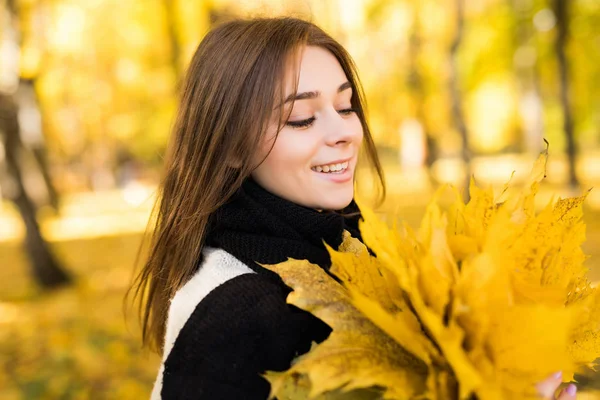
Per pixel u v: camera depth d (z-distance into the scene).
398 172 27.75
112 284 9.28
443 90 17.75
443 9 15.59
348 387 0.86
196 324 1.09
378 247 0.92
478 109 28.66
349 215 1.43
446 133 21.09
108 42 14.25
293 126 1.24
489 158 34.66
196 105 1.33
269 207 1.25
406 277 0.89
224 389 1.04
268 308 1.08
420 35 16.58
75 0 12.20
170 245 1.37
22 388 4.83
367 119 1.68
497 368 0.86
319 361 0.89
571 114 14.45
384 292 1.00
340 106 1.30
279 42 1.24
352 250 1.27
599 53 18.03
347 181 1.28
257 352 1.05
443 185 0.97
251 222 1.22
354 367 0.89
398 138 24.17
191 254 1.28
